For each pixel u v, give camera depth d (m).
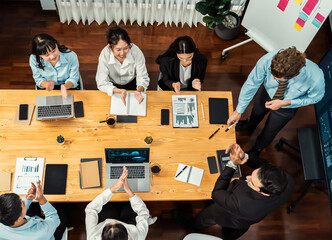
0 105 2.64
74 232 3.06
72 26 4.07
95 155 2.54
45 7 4.06
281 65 2.06
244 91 2.68
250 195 2.10
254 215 2.13
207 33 4.18
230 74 3.95
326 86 2.85
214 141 2.64
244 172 3.41
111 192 2.33
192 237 2.47
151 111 2.72
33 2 4.13
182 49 2.58
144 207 2.39
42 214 2.71
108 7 3.90
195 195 2.45
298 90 2.50
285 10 3.14
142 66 2.99
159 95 2.79
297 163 3.52
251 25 3.63
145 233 2.31
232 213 2.20
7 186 2.38
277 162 3.51
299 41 3.25
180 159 2.56
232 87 3.88
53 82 2.72
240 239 3.16
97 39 4.03
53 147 2.54
